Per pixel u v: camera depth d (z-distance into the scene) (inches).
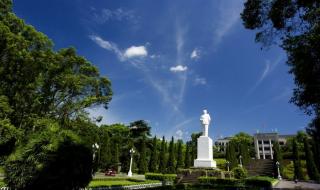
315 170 1572.3
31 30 870.4
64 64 975.0
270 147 3668.8
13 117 855.7
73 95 1035.9
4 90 819.4
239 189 762.2
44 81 930.1
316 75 411.5
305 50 413.4
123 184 914.1
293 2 435.2
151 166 1872.5
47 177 318.0
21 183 320.2
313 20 426.3
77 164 337.4
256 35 498.3
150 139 2085.4
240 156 2032.5
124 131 2124.8
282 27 463.5
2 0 783.1
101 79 1101.1
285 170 1841.8
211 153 1226.6
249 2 482.9
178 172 1147.3
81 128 1043.3
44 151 327.0
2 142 708.7
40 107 957.8
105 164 1807.3
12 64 794.8
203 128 1243.8
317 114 483.5
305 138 1688.0
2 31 713.0
